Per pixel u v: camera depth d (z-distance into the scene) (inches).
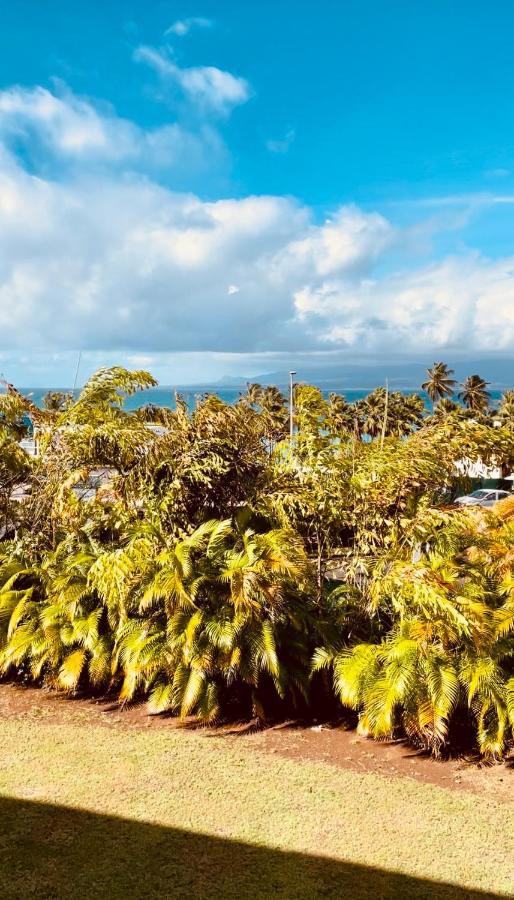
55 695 245.1
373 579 234.8
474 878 146.1
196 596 229.0
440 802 177.2
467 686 199.3
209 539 238.1
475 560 243.6
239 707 235.6
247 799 175.9
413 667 201.5
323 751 206.5
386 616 251.0
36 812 167.3
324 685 242.1
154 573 227.8
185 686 219.8
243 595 206.5
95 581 229.8
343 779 188.4
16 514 311.1
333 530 251.0
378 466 239.0
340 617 247.3
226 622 216.5
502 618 202.5
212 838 157.9
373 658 215.3
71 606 245.0
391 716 201.0
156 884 140.3
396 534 238.4
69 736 211.8
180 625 216.8
